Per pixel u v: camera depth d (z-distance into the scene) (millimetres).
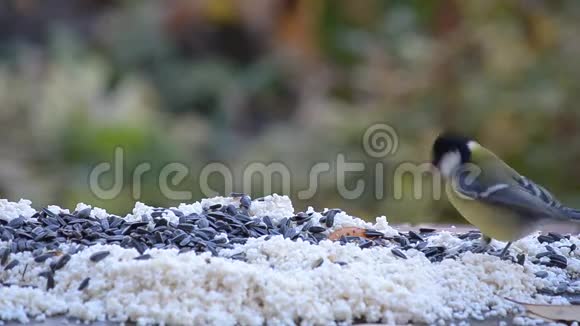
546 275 6359
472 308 5746
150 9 16969
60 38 15742
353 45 14055
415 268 6031
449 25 13445
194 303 5406
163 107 16109
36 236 6387
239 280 5477
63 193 12484
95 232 6578
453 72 12836
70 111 13359
